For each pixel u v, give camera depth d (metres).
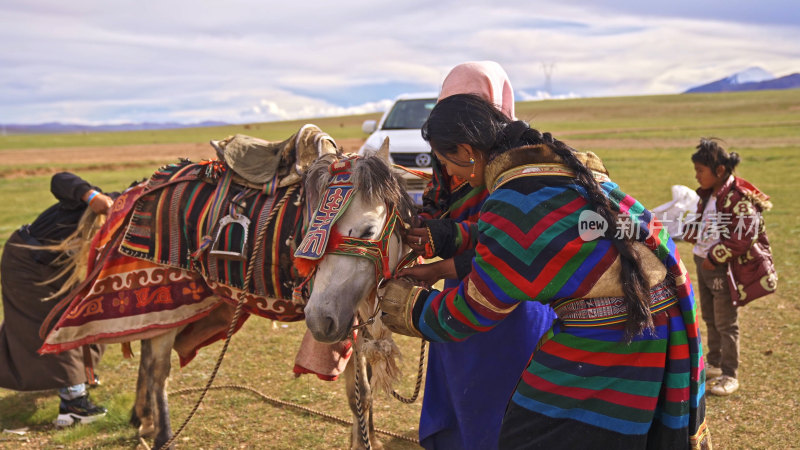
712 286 4.85
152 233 3.67
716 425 4.32
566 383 2.30
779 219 11.41
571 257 2.18
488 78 2.89
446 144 2.47
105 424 4.66
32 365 4.53
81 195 4.27
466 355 2.97
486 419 2.97
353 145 37.75
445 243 2.83
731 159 4.62
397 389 5.21
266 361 5.86
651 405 2.25
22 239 4.58
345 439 4.37
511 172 2.33
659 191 14.75
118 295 3.70
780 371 5.14
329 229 2.67
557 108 103.44
